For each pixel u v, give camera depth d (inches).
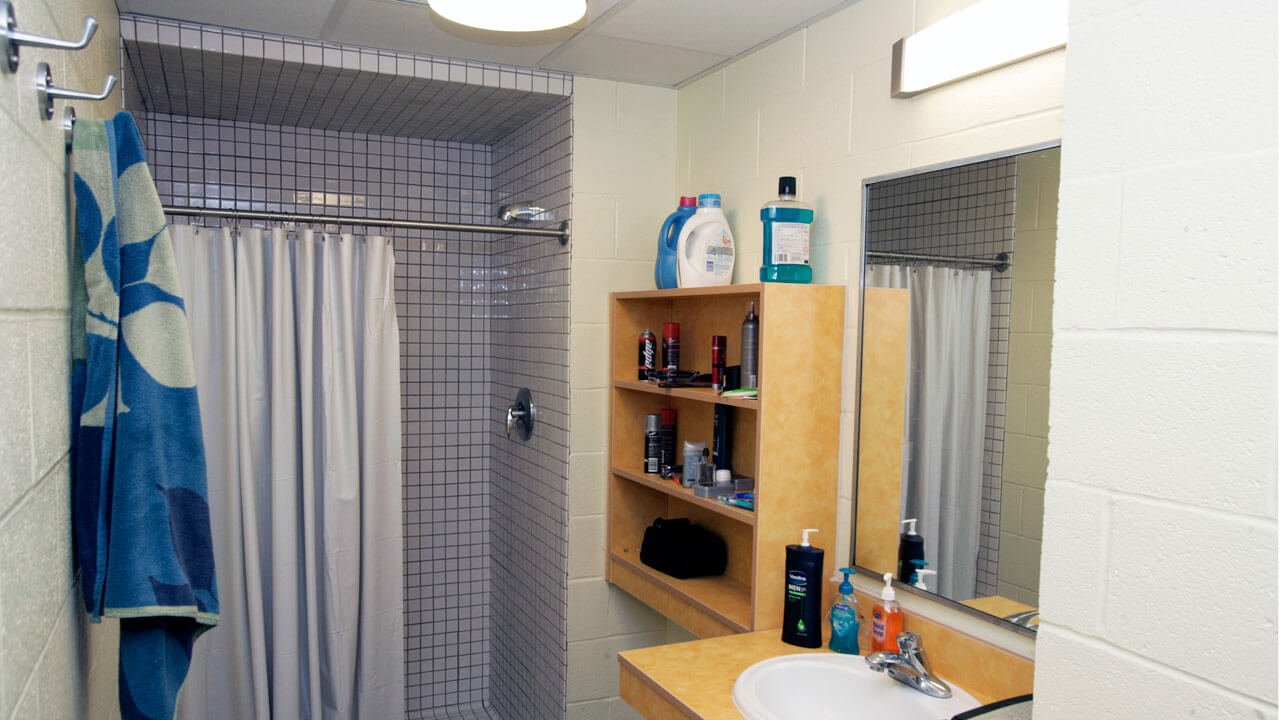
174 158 110.5
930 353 67.4
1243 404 30.4
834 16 79.0
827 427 78.1
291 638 96.7
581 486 104.9
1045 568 37.8
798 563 73.3
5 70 30.0
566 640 105.2
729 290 80.5
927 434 67.7
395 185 122.8
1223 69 30.9
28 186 33.8
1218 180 31.0
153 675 45.7
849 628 70.9
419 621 128.0
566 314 103.3
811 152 82.2
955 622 65.3
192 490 46.9
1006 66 60.7
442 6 69.5
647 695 67.9
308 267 96.1
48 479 37.8
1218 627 31.1
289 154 116.3
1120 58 34.6
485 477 130.8
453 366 127.8
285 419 95.1
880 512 73.4
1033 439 58.3
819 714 66.7
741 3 77.3
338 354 98.8
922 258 68.2
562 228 103.7
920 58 66.7
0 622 29.0
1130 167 34.2
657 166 107.2
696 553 93.2
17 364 32.1
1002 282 60.8
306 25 85.0
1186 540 32.2
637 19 82.3
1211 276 31.3
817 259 81.7
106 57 69.0
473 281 128.5
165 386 45.8
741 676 64.9
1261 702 29.9
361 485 102.6
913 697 62.5
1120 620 34.5
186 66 90.0
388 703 104.7
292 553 96.2
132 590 43.5
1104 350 35.2
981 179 62.7
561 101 103.9
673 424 101.2
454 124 115.8
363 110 108.0
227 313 91.3
